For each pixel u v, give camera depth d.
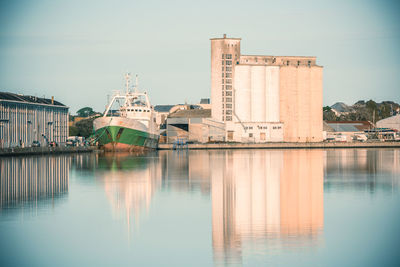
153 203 67.56
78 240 49.12
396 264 42.75
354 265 42.59
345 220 56.91
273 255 44.88
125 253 45.56
